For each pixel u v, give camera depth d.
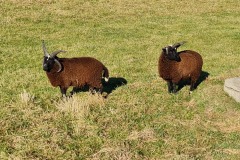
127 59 17.05
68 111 10.39
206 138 9.37
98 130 9.48
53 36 21.11
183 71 12.13
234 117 10.60
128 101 11.51
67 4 27.80
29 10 25.73
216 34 22.92
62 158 8.34
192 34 22.73
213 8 29.88
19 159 8.09
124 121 10.12
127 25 24.47
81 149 8.75
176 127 9.93
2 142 8.84
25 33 21.31
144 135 9.35
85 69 11.05
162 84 13.37
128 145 8.89
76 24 23.97
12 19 23.59
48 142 8.91
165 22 25.69
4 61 16.02
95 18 25.47
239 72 14.98
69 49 18.52
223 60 17.27
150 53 18.38
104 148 8.62
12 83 13.07
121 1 29.97
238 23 26.19
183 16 27.48
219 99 11.80
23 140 8.89
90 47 19.00
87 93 12.03
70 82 11.13
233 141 9.34
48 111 10.59
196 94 12.45
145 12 27.83
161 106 11.25
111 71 14.98
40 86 12.90
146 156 8.62
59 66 10.77
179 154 8.73
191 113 10.84
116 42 20.38
